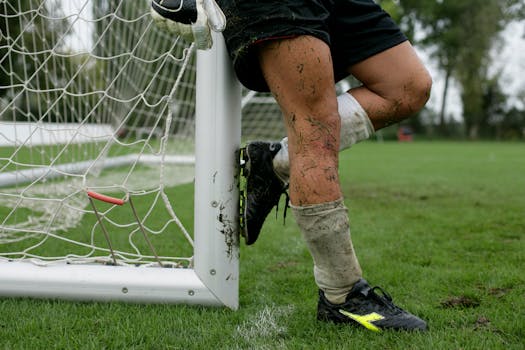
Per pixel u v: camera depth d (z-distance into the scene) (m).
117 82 3.27
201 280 1.52
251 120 8.55
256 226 1.49
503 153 13.29
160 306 1.52
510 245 2.44
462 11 29.73
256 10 1.17
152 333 1.32
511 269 1.98
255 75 1.33
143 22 3.36
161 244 2.38
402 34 1.38
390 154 12.62
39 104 2.25
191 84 5.23
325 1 1.29
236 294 1.55
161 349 1.24
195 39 1.19
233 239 1.52
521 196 4.33
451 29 29.95
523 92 28.80
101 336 1.29
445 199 4.14
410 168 7.69
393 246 2.44
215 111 1.47
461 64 29.34
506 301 1.60
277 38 1.17
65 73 2.54
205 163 1.49
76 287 1.54
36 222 2.71
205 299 1.52
